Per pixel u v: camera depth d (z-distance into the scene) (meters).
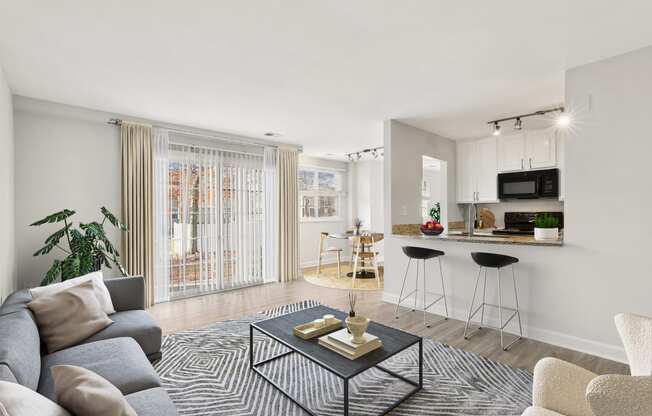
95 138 3.91
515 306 3.28
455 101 3.57
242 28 2.13
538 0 1.86
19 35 2.19
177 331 3.35
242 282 5.20
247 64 2.66
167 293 4.41
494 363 2.66
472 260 3.63
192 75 2.86
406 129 4.56
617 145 2.60
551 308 3.03
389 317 3.80
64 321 2.16
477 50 2.45
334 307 4.20
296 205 5.91
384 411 2.04
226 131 4.89
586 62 2.68
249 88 3.18
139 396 1.50
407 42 2.32
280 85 3.10
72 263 3.21
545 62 2.67
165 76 2.88
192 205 4.73
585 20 2.07
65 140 3.72
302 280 5.80
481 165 5.42
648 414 0.85
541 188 4.75
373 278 5.96
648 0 1.86
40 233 3.56
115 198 4.05
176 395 2.21
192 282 4.70
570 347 2.90
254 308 4.16
